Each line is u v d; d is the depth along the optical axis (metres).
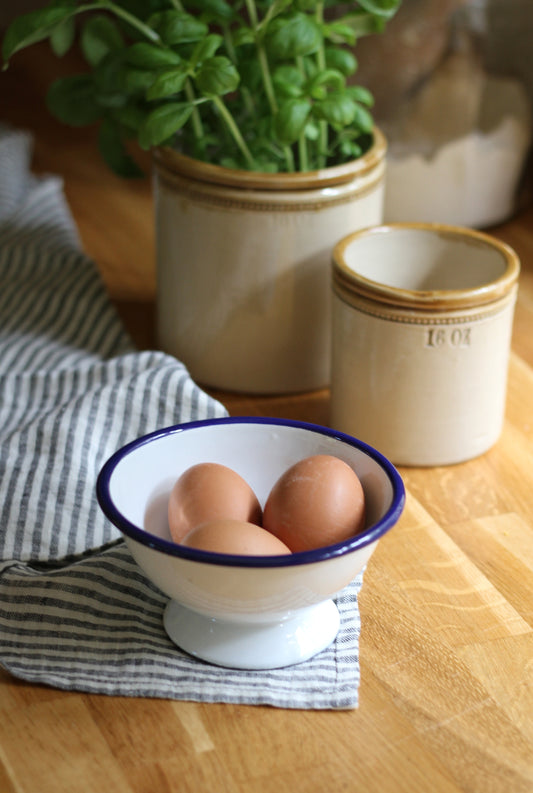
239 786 0.61
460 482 0.82
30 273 1.01
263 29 0.82
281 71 0.84
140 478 0.67
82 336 0.94
